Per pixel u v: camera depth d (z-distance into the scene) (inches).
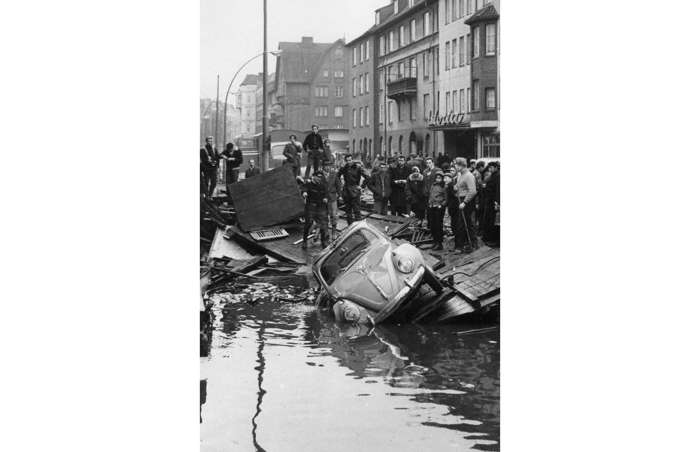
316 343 485.7
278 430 348.8
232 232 882.1
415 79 952.9
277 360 448.5
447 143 880.9
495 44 858.8
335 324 538.9
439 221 698.8
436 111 916.0
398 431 345.7
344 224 911.7
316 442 335.9
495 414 367.2
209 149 906.1
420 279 538.3
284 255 823.7
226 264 783.1
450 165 775.1
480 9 863.1
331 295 552.1
